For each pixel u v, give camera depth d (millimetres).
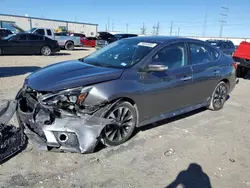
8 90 6512
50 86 3234
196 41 4957
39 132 3219
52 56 16797
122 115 3633
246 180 3072
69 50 23891
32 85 3398
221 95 5633
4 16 37500
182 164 3354
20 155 3314
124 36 25797
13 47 15727
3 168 3033
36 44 16594
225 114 5484
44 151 3426
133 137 4023
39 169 3049
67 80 3312
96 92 3266
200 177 3084
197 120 4996
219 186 2926
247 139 4254
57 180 2865
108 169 3135
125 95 3535
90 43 30609
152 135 4148
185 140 4059
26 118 3365
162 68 3688
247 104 6449
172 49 4383
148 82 3850
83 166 3158
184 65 4539
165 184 2914
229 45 16906
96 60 4293
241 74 10617
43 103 3152
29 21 40156
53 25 43281
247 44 10055
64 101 3145
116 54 4270
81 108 3207
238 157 3621
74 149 3172
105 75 3484
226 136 4320
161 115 4273
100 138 3381
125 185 2855
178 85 4348
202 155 3621
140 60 3875
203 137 4215
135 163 3303
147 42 4363
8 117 3496
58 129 3094
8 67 10750
